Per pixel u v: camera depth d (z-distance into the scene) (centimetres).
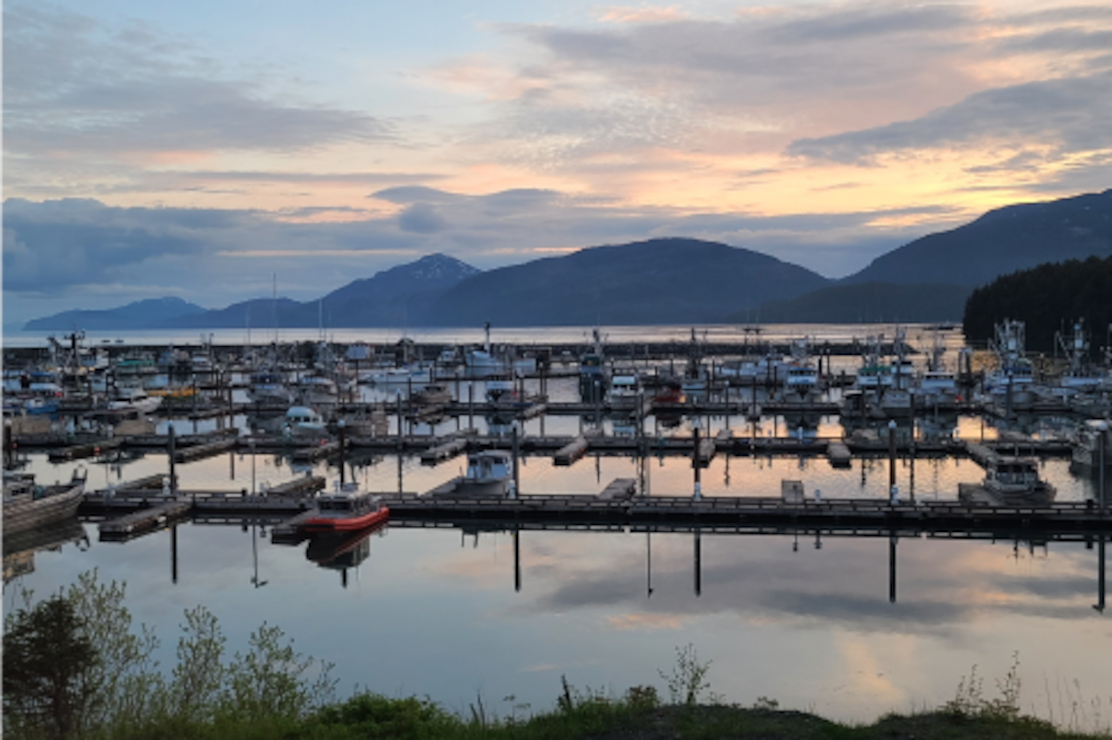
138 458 10131
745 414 13638
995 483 6719
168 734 2262
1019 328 19288
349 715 2627
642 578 5150
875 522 6172
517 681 3816
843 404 12788
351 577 5266
